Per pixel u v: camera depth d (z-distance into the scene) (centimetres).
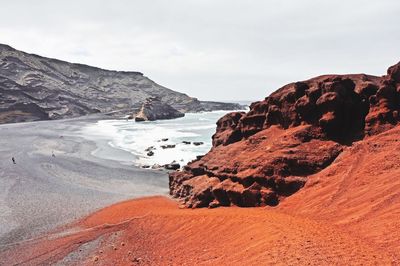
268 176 2734
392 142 2556
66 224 3228
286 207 2402
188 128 11444
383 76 3475
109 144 8338
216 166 3309
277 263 1467
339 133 2952
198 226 2441
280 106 3403
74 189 4500
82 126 12925
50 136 9844
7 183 4769
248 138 3519
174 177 4066
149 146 7800
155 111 16088
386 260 1327
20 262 2405
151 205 3528
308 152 2812
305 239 1678
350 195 2166
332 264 1367
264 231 1938
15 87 17088
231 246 1928
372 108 2948
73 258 2375
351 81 3075
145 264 2073
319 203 2231
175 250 2177
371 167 2364
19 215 3516
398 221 1627
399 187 1961
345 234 1678
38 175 5231
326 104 2975
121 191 4428
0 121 14350
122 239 2591
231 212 2531
